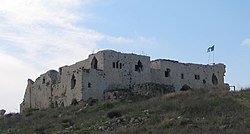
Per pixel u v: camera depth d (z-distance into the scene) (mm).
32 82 118125
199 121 62406
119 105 86562
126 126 65312
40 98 113125
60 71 108188
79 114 84312
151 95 94938
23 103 120938
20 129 78125
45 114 91688
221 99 73125
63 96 103875
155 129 60281
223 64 118125
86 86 97062
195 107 69750
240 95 76438
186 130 56906
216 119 62375
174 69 108562
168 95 84312
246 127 55969
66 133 68062
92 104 91812
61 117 83062
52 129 73875
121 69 101625
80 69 98062
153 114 70562
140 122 67250
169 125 62094
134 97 93000
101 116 77125
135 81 102688
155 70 106312
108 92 96250
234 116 63062
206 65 114625
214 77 115750
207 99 74438
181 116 66562
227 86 107812
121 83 100938
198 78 112062
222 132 53875
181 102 75438
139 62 104438
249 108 67375
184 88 108375
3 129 81000
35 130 74812
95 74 98312
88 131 66938
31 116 92438
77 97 98000
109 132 63281
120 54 102312
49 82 110125
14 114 103062
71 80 101312
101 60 100312
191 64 111938
